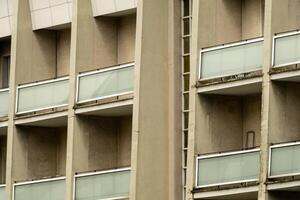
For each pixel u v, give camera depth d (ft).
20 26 303.89
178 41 288.30
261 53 274.98
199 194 278.26
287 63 271.69
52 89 297.94
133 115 285.43
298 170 269.23
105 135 296.30
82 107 293.02
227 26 283.59
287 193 273.13
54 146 305.53
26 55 303.89
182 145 287.28
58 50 306.14
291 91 274.77
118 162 296.30
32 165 303.68
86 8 296.51
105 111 292.20
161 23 287.89
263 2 282.77
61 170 304.71
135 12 295.07
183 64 288.30
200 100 281.13
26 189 299.58
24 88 301.84
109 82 290.15
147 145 285.23
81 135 294.66
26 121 300.81
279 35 272.72
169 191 286.25
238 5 285.02
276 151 271.49
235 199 279.90
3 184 305.94
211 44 281.95
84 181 291.58
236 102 284.00
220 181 276.41
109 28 297.94
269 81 272.92
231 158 275.80
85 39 295.89
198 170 279.08
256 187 272.72
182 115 287.69
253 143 282.56
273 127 273.13
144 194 284.61
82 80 293.84
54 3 302.04
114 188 287.69
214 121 281.95
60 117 297.12
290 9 275.59
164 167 286.46
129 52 296.71
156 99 286.66
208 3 282.36
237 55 277.23
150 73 286.25
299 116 274.98
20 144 302.86
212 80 279.49
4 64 312.91
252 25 283.79
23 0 304.30
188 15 288.92
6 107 304.71
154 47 286.87
